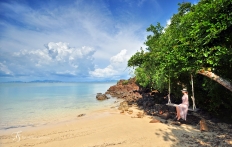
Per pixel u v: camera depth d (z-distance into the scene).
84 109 18.84
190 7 13.44
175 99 17.25
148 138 8.30
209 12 6.21
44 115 15.71
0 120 13.73
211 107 11.34
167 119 12.06
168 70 9.43
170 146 7.20
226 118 11.00
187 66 7.13
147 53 15.52
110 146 7.50
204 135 8.40
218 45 6.26
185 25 8.38
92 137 8.82
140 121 11.80
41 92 44.62
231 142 7.27
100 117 14.07
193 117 11.72
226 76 8.30
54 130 10.45
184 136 8.37
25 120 13.73
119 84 46.47
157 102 18.61
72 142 8.20
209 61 6.09
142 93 27.77
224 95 10.27
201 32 6.57
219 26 5.79
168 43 9.44
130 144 7.63
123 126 10.67
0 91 47.59
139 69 21.58
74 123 12.20
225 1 5.59
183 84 12.73
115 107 20.00
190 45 6.93
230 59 6.48
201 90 12.34
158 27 16.52
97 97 28.84
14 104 22.56
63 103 23.62
